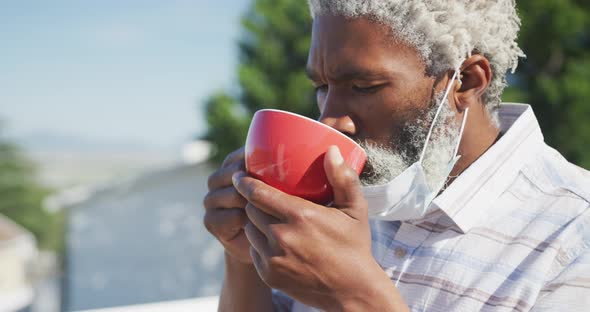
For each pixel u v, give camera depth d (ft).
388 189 3.85
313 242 3.32
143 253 40.70
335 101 3.93
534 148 4.28
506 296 3.74
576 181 4.12
